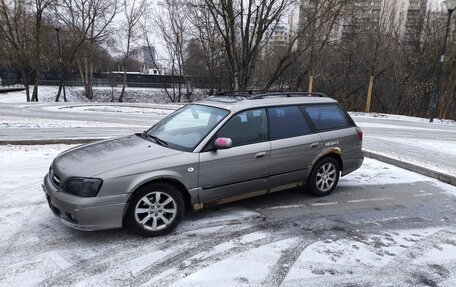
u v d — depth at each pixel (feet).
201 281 10.46
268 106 16.29
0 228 13.33
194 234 13.44
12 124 39.37
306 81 100.53
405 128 51.96
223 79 122.62
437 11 103.14
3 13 97.09
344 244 13.04
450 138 43.32
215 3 68.08
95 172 12.12
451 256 12.43
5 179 18.75
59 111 60.08
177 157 13.38
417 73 100.63
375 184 20.77
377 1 110.01
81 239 12.75
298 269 11.24
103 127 40.29
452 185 21.29
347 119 19.31
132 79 192.03
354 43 94.38
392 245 13.09
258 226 14.34
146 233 12.89
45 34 105.40
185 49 136.77
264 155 15.39
